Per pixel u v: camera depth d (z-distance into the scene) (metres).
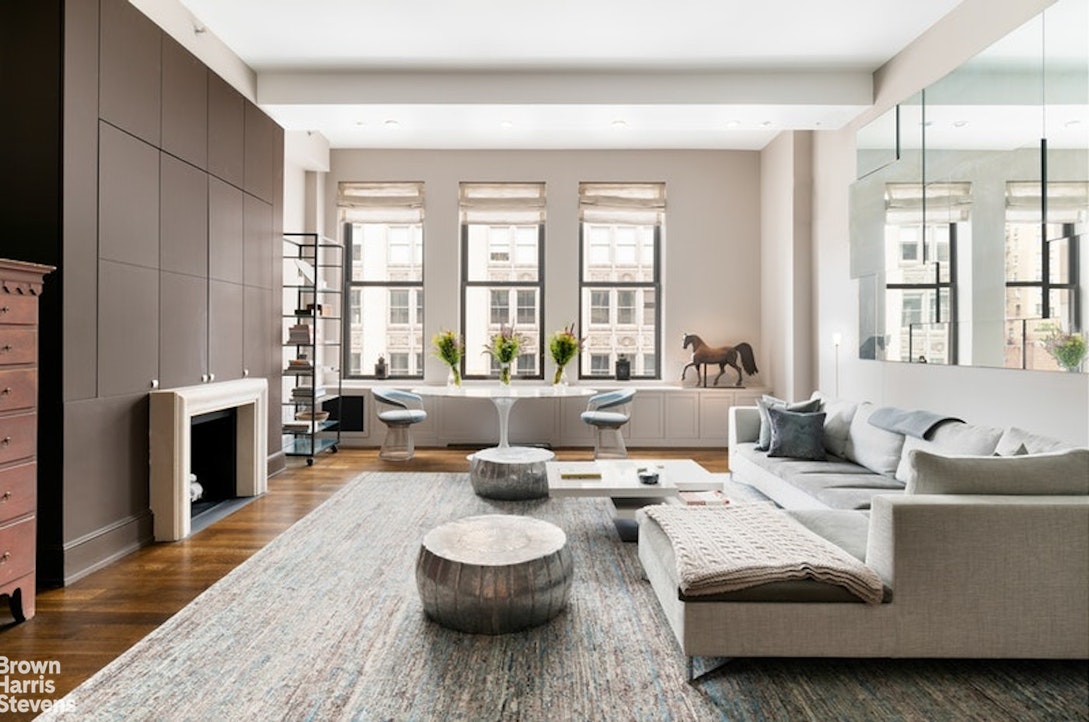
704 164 7.46
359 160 7.43
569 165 7.44
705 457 6.58
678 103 5.28
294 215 6.96
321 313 6.28
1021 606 2.20
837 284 5.84
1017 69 3.61
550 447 7.25
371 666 2.31
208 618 2.71
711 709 2.06
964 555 2.20
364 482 5.28
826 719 2.00
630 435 7.14
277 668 2.30
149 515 3.74
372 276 7.63
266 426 5.07
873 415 4.41
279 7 4.30
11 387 2.60
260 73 5.29
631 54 4.99
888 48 4.83
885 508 2.24
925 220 4.46
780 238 6.80
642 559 3.00
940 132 4.35
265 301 5.29
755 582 2.16
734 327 7.48
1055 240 3.29
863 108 5.31
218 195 4.50
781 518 2.78
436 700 2.10
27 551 2.70
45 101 3.03
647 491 3.75
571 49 4.91
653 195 7.47
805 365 6.43
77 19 3.12
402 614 2.75
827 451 4.85
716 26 4.54
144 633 2.59
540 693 2.14
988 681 2.23
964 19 4.11
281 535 3.86
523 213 7.46
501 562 2.56
